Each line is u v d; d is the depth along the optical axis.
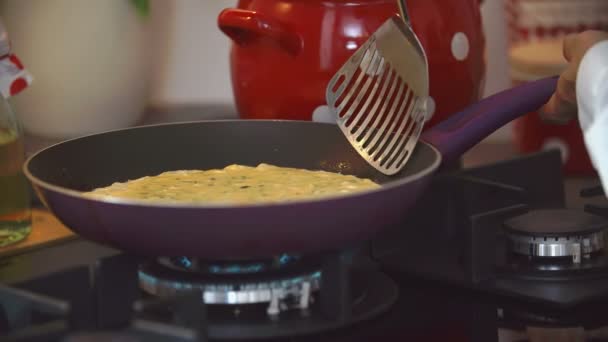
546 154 1.01
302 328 0.75
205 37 1.34
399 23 0.88
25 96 1.14
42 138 1.17
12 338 0.68
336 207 0.72
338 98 0.93
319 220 0.73
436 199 0.93
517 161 0.99
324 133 0.94
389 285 0.83
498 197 0.91
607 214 0.91
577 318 0.81
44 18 1.11
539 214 0.91
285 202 0.71
